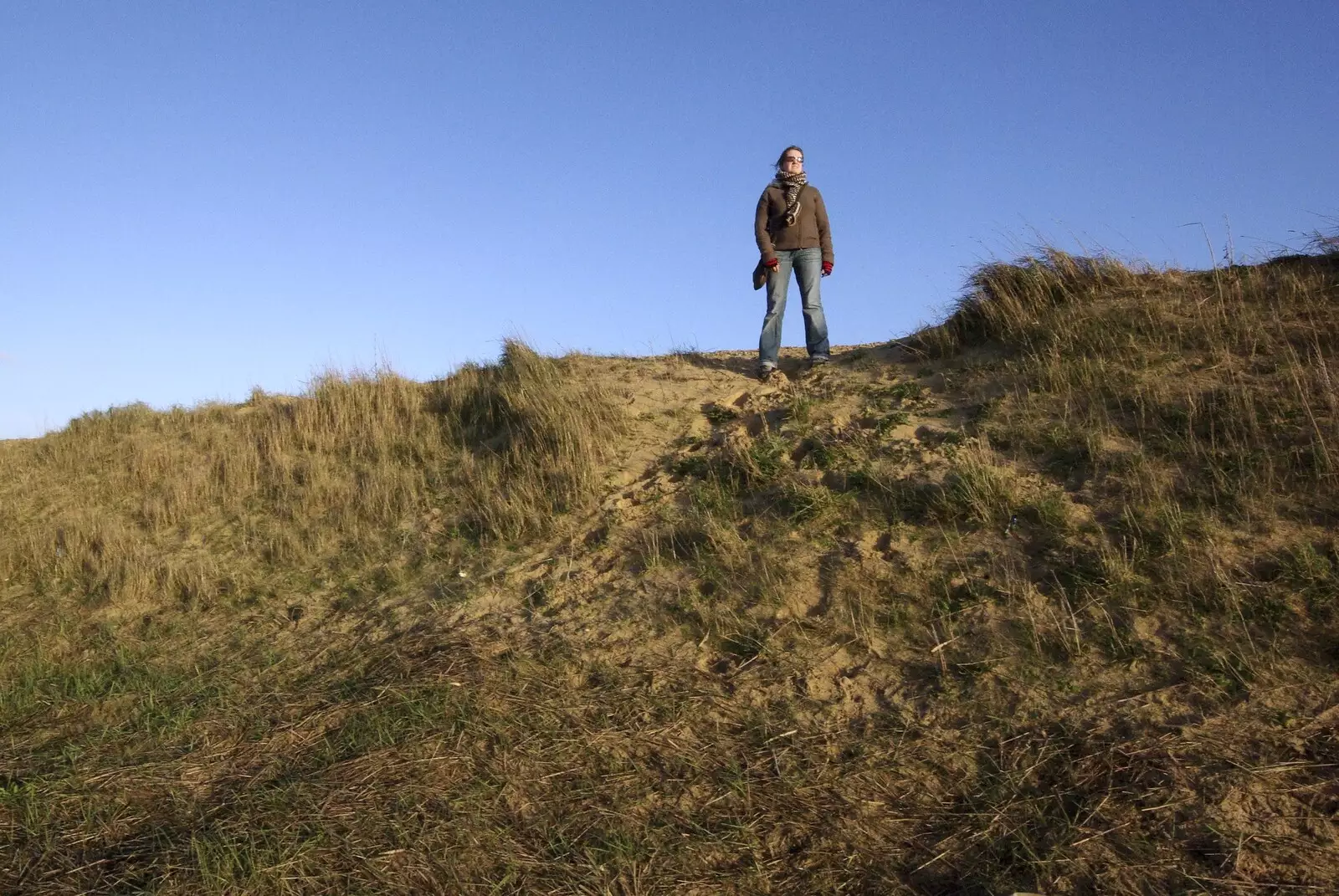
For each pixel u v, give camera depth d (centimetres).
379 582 664
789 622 505
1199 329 669
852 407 713
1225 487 514
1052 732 398
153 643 632
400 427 894
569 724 449
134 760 461
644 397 827
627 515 660
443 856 358
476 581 630
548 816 382
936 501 563
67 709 538
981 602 486
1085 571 487
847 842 355
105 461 959
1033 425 619
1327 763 352
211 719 501
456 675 506
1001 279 781
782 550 565
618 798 390
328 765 431
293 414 947
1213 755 365
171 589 707
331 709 492
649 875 344
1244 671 407
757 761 409
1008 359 717
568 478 711
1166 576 468
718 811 378
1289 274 702
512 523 684
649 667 496
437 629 578
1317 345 600
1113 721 397
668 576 577
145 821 403
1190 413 578
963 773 385
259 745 467
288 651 591
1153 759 369
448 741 441
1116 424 598
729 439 707
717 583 553
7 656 633
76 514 854
